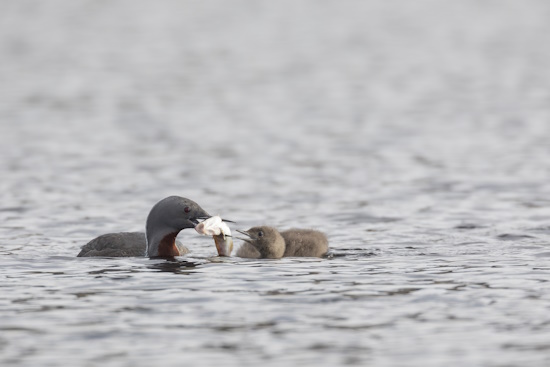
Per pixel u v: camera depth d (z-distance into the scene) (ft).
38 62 156.25
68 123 95.81
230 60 159.02
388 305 33.19
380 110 104.88
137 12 243.81
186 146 81.56
